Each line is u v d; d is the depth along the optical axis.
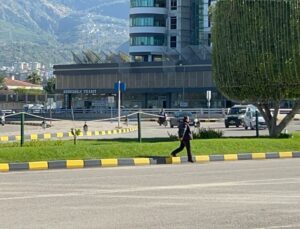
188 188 17.91
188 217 13.10
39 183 19.30
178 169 24.25
